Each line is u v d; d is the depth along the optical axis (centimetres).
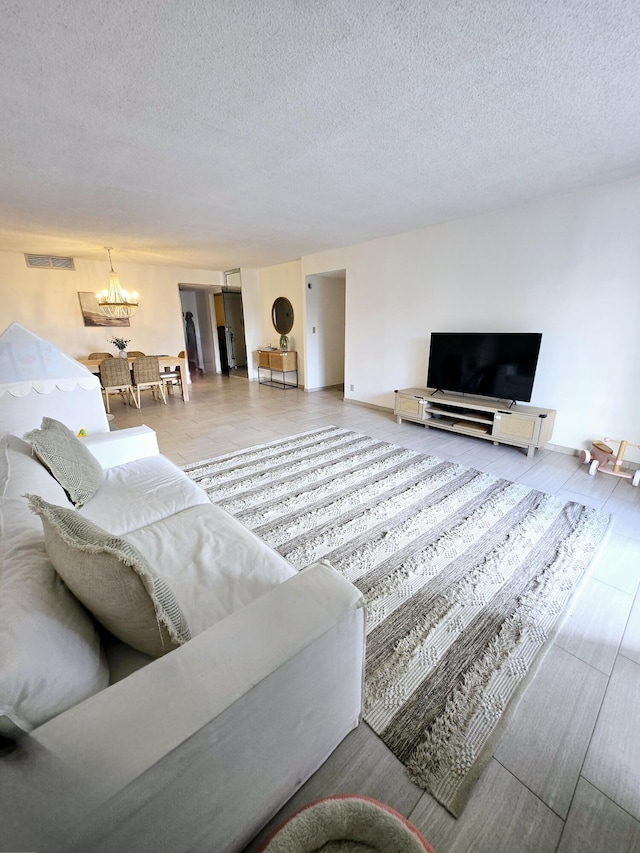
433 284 416
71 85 156
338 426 446
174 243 485
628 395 299
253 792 84
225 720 69
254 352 779
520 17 123
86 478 178
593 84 159
